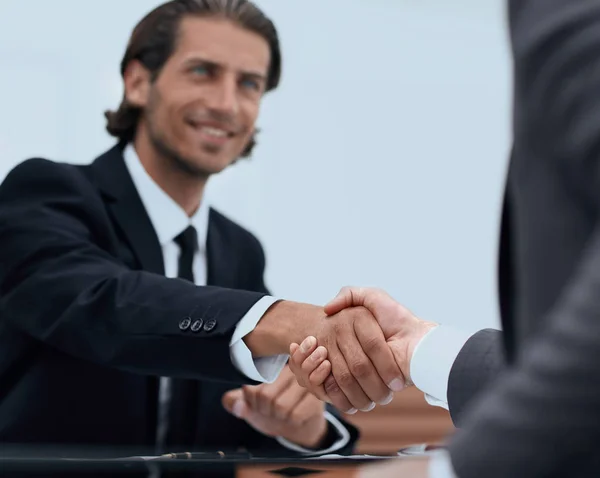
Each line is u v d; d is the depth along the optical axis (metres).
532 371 0.43
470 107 3.17
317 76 3.07
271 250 3.01
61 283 1.52
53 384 1.59
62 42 2.88
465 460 0.45
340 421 1.76
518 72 0.50
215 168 1.75
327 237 3.05
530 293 0.51
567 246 0.48
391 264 3.09
